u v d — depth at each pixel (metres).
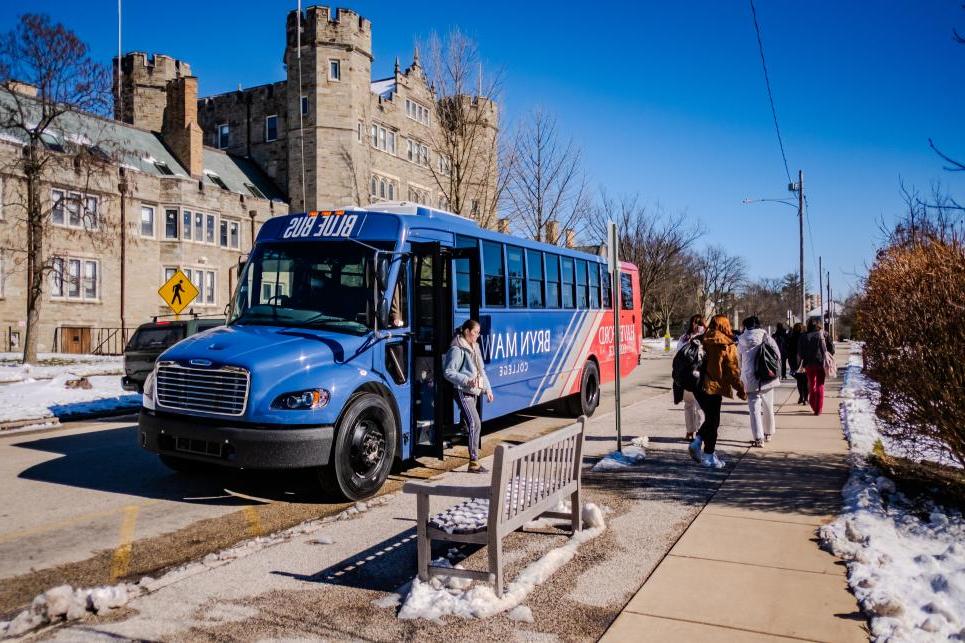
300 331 7.75
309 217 8.84
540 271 12.71
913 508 6.84
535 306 12.42
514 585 4.69
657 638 4.02
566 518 6.02
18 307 31.91
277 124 48.84
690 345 9.23
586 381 14.48
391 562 5.37
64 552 5.75
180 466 8.65
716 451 9.91
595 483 7.91
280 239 8.73
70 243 33.72
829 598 4.60
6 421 12.35
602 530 6.07
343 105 45.94
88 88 28.11
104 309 35.19
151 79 50.88
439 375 8.62
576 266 14.38
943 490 7.54
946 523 6.24
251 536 6.18
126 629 4.14
